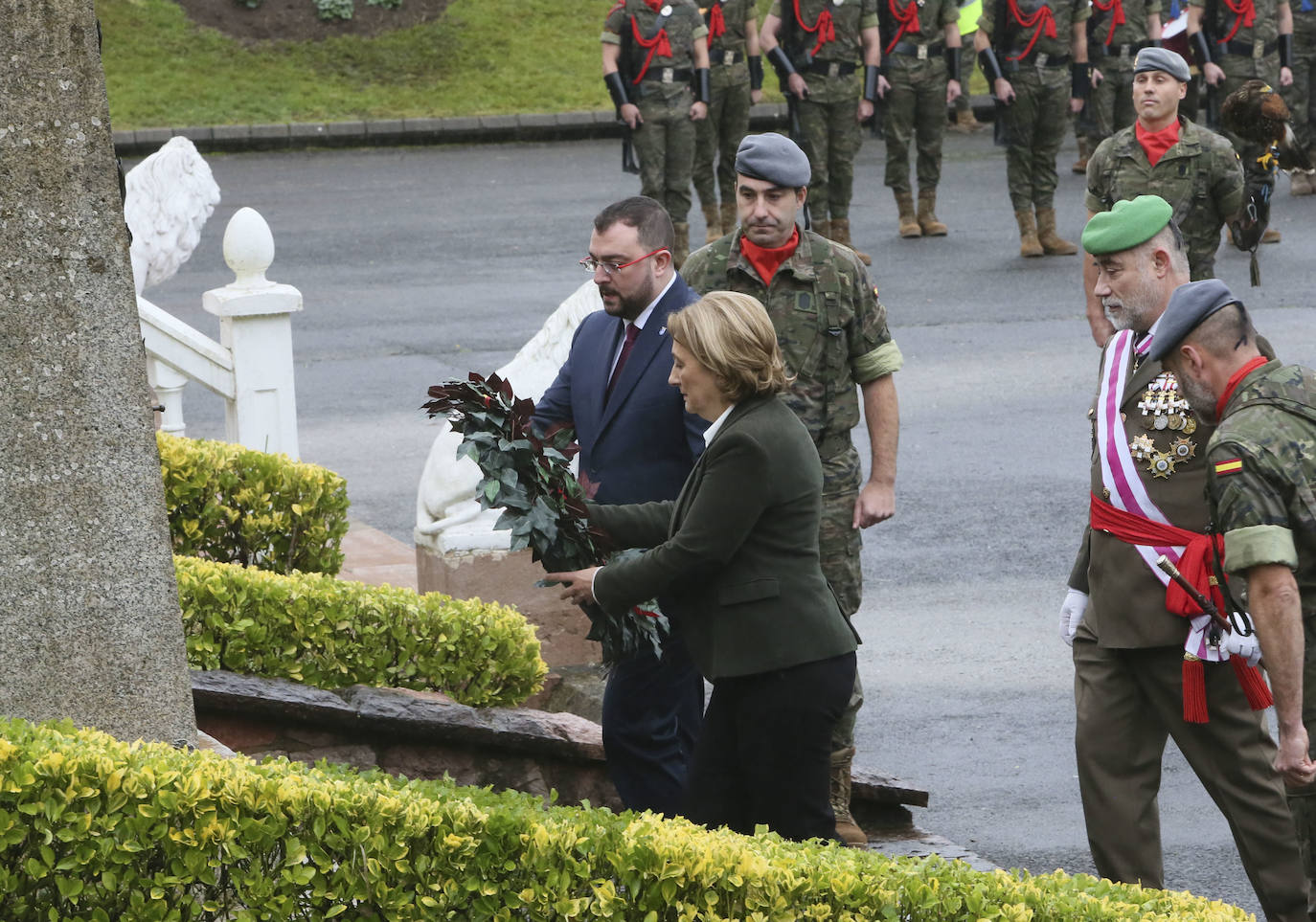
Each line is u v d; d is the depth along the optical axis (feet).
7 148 23.79
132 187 55.47
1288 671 26.53
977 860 34.55
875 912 21.13
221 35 153.28
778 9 99.50
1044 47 97.86
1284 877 30.12
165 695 25.79
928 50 103.55
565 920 21.52
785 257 34.76
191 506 41.50
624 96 95.35
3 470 24.29
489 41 157.28
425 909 21.75
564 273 96.53
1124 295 30.76
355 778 23.20
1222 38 112.47
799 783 26.89
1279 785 30.14
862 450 66.80
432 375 76.38
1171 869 34.88
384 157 135.54
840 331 34.73
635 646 28.76
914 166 131.03
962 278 95.40
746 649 26.61
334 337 83.30
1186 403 29.73
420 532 43.96
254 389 54.29
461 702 36.96
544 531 28.04
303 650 36.04
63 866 21.45
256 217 54.08
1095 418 30.86
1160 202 30.83
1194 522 29.81
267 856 22.07
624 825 22.58
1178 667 30.01
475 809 22.04
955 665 45.78
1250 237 48.98
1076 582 32.27
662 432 32.27
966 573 53.06
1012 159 99.66
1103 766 30.94
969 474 62.90
